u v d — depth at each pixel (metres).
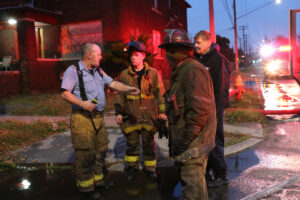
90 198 3.28
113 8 14.78
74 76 3.17
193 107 2.25
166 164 4.31
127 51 3.80
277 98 11.80
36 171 4.20
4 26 16.59
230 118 7.48
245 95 12.65
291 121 7.45
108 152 4.89
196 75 2.28
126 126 3.88
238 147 5.07
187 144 2.30
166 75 20.59
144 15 17.22
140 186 3.60
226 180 3.55
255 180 3.68
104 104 3.39
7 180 3.88
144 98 3.80
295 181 3.60
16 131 5.94
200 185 2.41
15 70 15.87
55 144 5.44
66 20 15.96
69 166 4.36
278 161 4.39
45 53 16.64
